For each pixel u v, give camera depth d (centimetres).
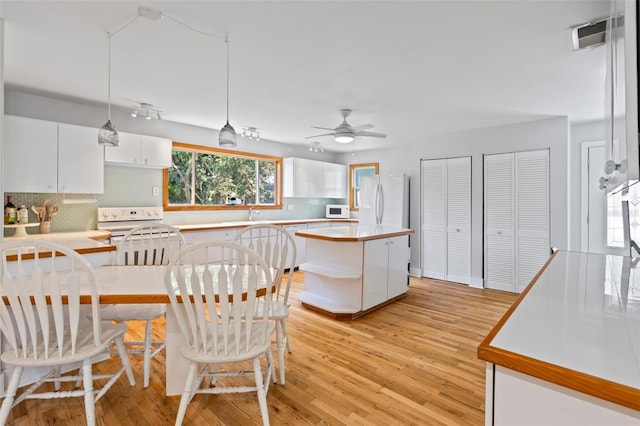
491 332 95
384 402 201
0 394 199
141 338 289
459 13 191
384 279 383
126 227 389
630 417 67
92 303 163
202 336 164
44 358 157
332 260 369
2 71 202
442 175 514
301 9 188
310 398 204
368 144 611
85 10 191
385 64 261
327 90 322
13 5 185
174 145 454
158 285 185
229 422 182
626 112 65
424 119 426
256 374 172
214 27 208
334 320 338
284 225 547
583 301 125
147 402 197
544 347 85
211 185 525
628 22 65
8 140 300
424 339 293
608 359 78
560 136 414
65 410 190
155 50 239
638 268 191
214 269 226
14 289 152
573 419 74
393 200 546
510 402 83
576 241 453
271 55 247
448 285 487
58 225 361
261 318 208
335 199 738
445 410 194
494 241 466
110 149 371
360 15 194
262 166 602
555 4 181
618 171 103
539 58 248
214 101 358
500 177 459
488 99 346
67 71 279
